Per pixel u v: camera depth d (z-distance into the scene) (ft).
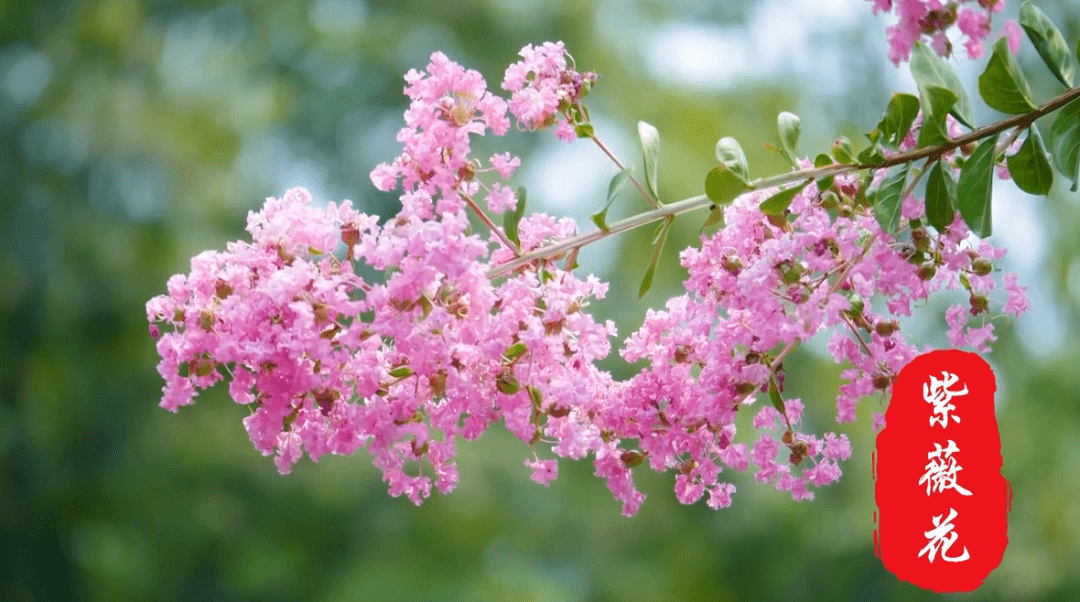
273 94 42.93
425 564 42.80
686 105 42.98
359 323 5.77
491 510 42.80
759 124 43.55
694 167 40.01
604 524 44.50
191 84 41.14
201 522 40.40
